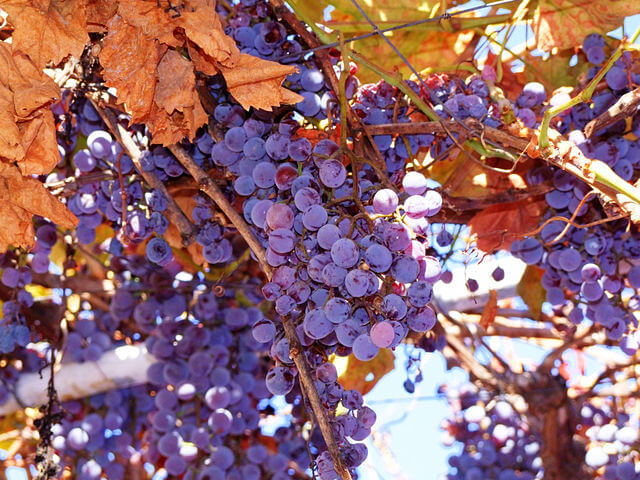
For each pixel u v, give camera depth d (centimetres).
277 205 51
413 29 82
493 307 84
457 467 129
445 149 69
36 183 56
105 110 64
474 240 73
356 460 49
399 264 49
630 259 73
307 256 51
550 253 75
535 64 82
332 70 62
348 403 51
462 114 64
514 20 73
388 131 63
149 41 56
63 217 57
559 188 70
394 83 64
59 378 93
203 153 65
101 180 70
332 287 49
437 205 52
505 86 82
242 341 94
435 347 72
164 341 90
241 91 56
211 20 55
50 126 55
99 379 94
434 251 75
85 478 94
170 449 87
